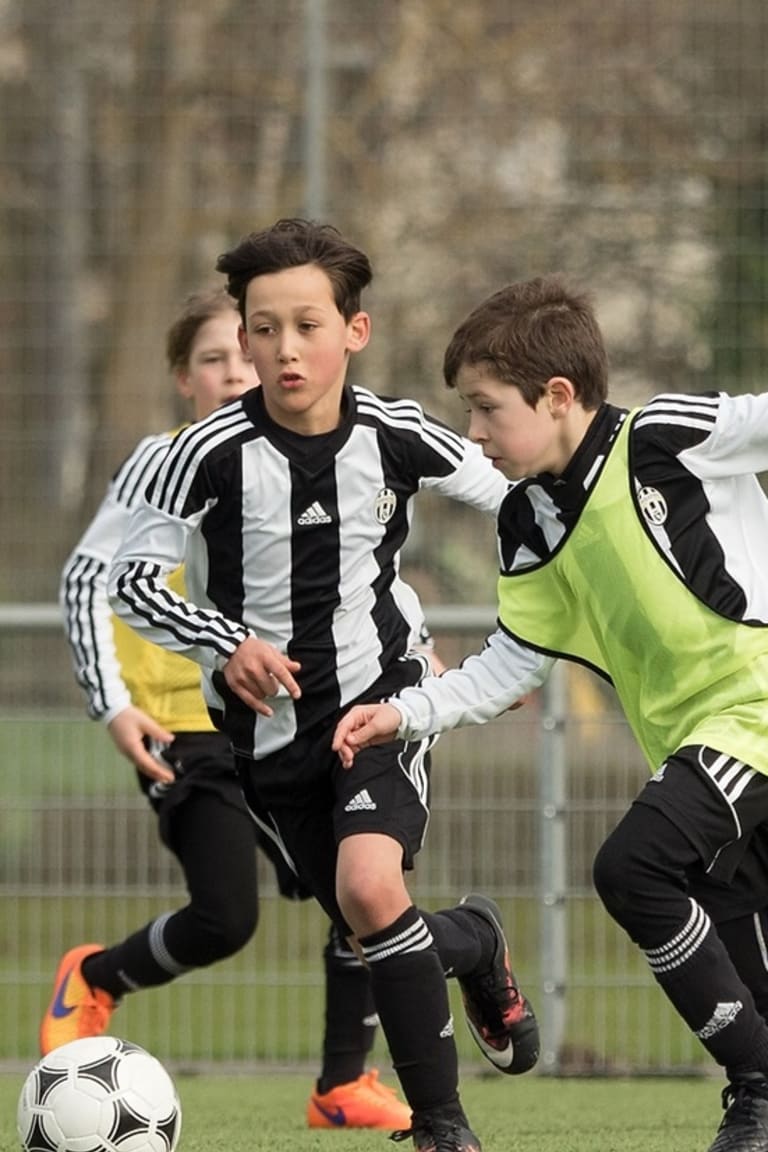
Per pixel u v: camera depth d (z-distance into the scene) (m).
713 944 14.52
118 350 34.00
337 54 34.78
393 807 15.58
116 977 20.89
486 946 17.38
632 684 15.42
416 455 16.53
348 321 16.09
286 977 27.27
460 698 15.69
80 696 28.77
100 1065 15.69
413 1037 15.15
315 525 16.17
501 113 34.75
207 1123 21.14
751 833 14.98
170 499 16.11
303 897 20.70
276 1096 23.91
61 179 34.47
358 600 16.38
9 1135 18.95
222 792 20.41
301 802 16.55
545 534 15.44
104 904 27.09
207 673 16.59
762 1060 14.60
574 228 34.44
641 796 14.66
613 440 15.10
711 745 14.62
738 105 33.75
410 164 34.72
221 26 34.78
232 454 16.08
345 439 16.20
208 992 27.66
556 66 34.56
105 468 33.25
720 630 14.88
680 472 14.88
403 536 16.80
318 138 32.56
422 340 34.59
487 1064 26.81
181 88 34.72
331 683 16.31
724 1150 14.48
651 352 33.91
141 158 34.66
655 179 34.03
